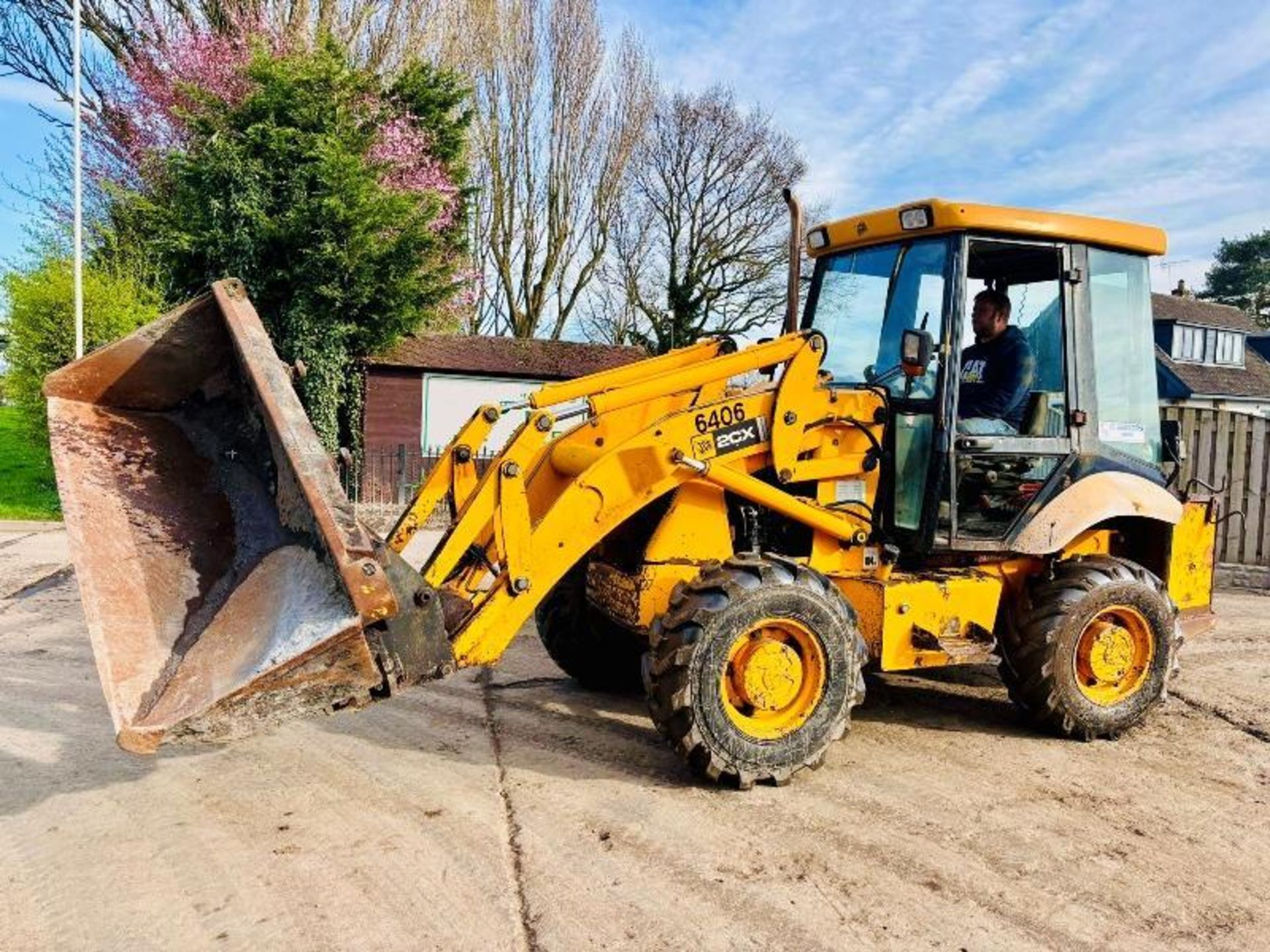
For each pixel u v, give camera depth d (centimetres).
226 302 352
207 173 1470
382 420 1883
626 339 2886
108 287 1466
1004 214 447
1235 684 579
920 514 457
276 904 296
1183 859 344
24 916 288
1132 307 501
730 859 331
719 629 376
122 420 366
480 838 342
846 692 398
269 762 412
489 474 384
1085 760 443
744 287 2845
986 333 492
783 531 467
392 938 279
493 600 379
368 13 1977
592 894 305
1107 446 488
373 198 1504
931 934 289
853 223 497
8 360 1495
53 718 462
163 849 331
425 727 465
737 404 427
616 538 473
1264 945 289
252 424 377
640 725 474
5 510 1321
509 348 2094
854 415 450
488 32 2477
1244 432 941
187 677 302
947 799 392
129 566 330
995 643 461
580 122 2706
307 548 329
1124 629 471
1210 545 534
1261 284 5397
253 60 1496
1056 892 317
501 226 2705
